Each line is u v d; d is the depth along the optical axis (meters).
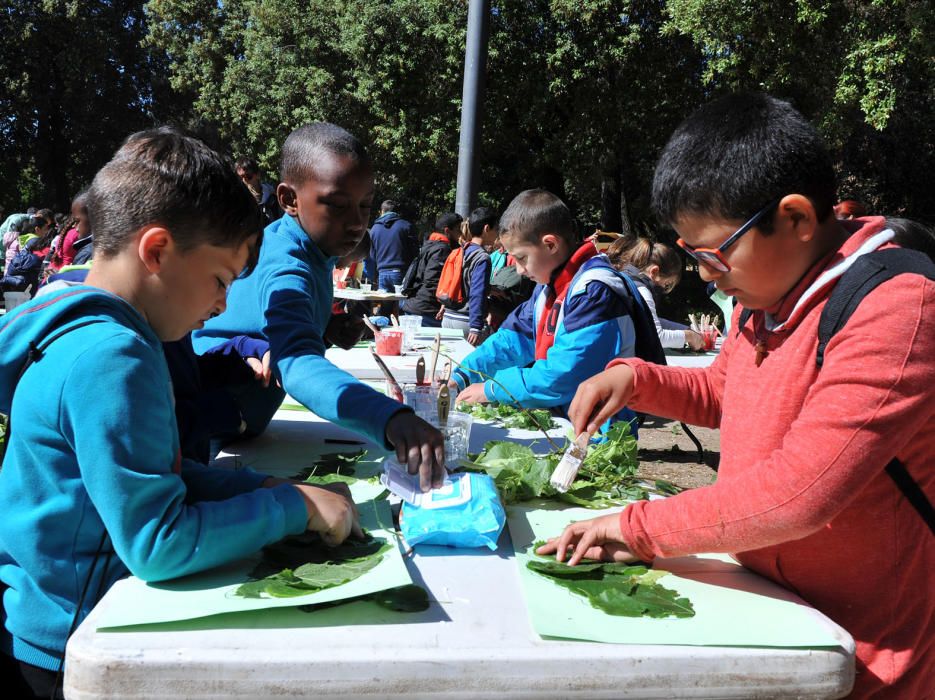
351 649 1.05
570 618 1.16
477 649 1.06
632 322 3.12
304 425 2.40
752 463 1.39
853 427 1.19
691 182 1.32
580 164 17.77
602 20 16.36
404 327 4.95
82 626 1.08
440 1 16.97
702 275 1.40
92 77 32.22
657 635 1.12
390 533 1.44
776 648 1.12
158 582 1.22
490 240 7.73
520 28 16.91
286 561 1.30
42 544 1.27
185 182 1.31
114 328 1.26
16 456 1.28
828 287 1.31
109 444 1.19
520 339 3.53
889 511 1.31
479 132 8.65
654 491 1.88
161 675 1.01
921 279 1.22
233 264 1.40
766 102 1.34
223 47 25.62
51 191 33.59
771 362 1.38
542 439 2.34
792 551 1.35
